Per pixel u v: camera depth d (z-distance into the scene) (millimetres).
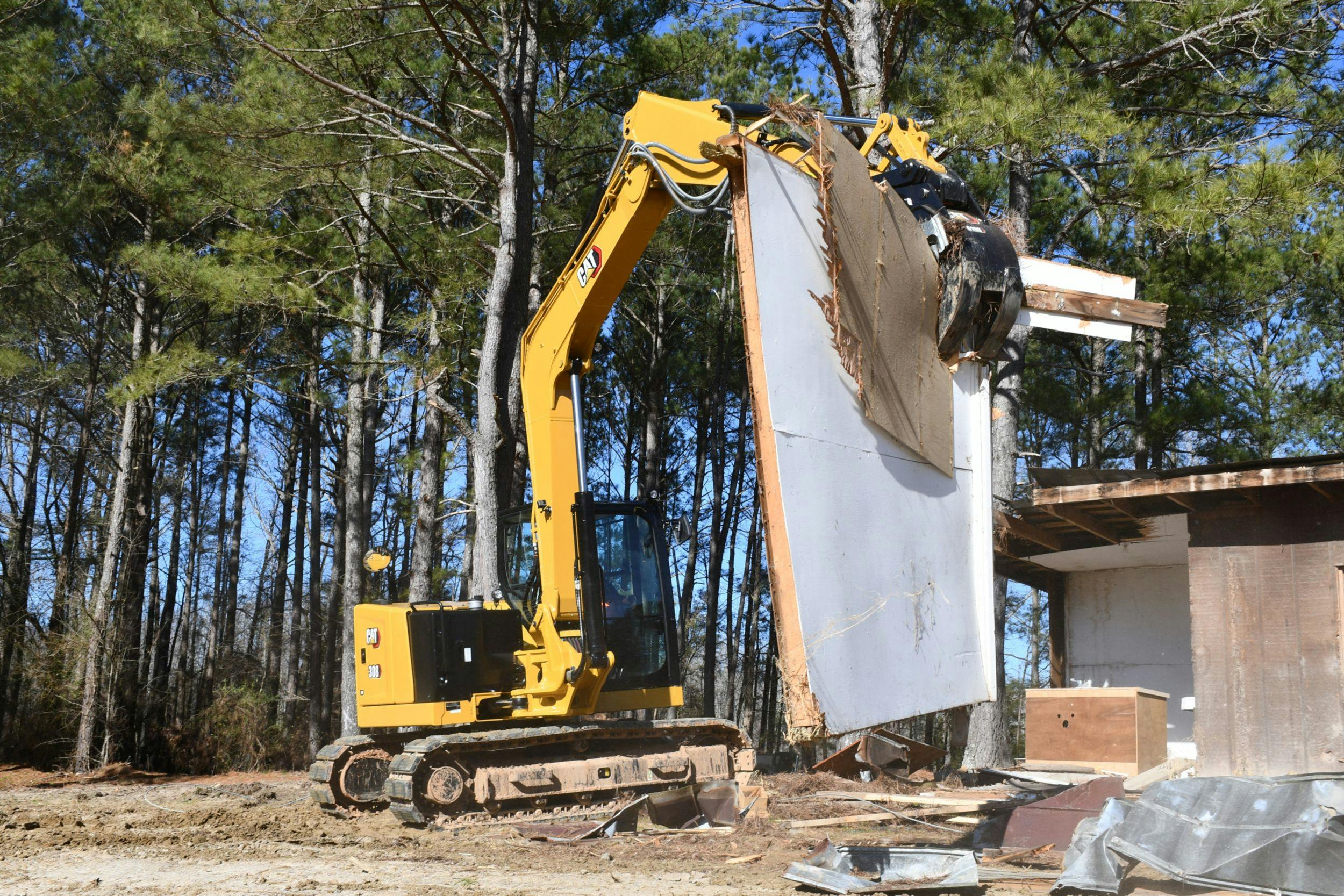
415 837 9188
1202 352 24781
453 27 16141
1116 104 17203
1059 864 6863
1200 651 9820
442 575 22797
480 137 16984
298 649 35125
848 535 4559
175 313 26078
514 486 17750
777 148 5508
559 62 19328
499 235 16984
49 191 22094
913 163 5562
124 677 22844
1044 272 5703
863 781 12320
